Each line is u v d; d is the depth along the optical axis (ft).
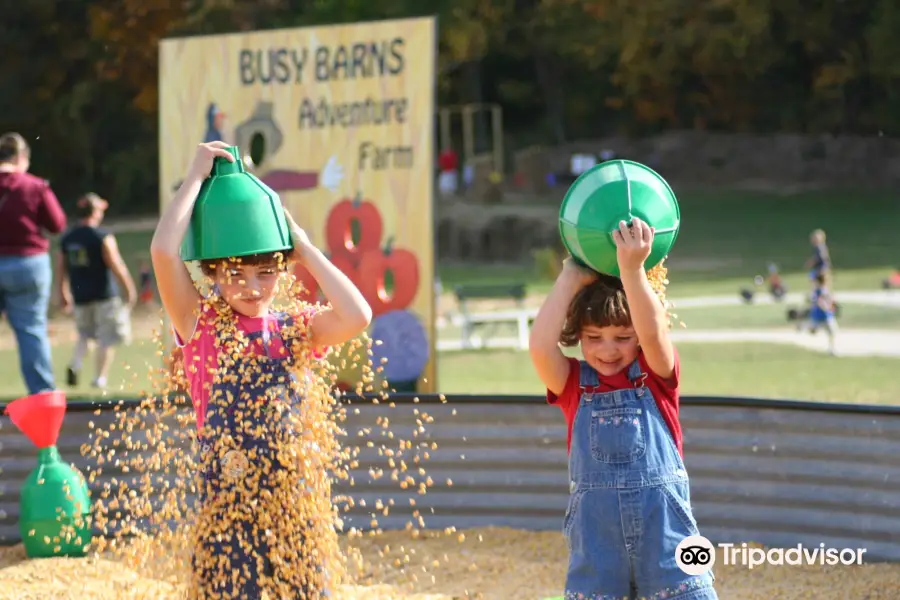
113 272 61.52
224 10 197.67
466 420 32.48
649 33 214.69
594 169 19.94
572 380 20.07
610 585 19.10
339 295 20.20
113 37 203.72
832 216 171.42
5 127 232.32
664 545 18.94
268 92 50.21
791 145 216.95
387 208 47.83
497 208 165.68
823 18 214.90
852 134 231.50
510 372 68.49
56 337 90.43
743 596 26.71
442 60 220.43
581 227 19.47
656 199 19.45
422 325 47.11
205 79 51.34
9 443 32.53
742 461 30.25
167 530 21.17
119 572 28.84
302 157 49.39
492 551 30.50
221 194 19.80
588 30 219.61
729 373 64.80
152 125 237.45
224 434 19.44
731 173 215.72
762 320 89.51
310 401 20.07
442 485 32.58
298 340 20.20
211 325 20.03
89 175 238.68
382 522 32.58
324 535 20.01
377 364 46.65
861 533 28.71
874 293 103.24
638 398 19.67
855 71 218.38
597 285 19.99
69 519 30.19
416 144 47.52
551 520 31.99
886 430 28.50
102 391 59.52
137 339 87.04
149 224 202.28
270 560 19.48
